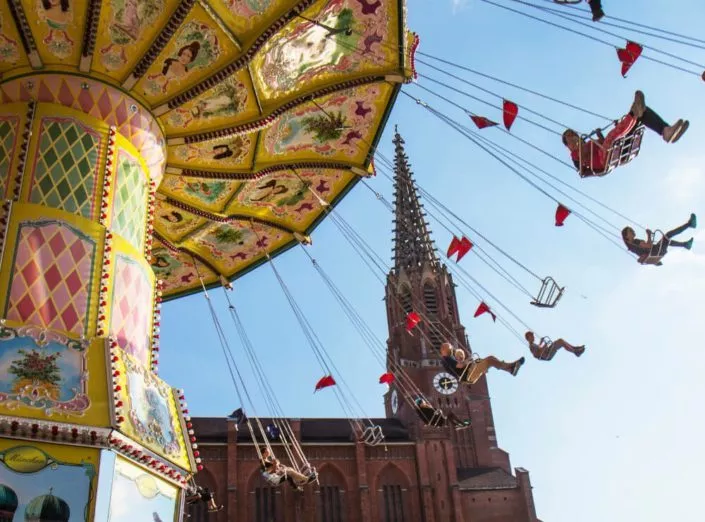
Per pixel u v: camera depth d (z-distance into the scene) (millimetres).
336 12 17328
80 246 14977
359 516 85625
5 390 12570
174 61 16797
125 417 13406
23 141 15547
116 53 16516
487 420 98438
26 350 13289
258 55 17250
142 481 13508
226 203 22188
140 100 17328
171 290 25562
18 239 14344
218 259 24703
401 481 89000
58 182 15461
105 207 15734
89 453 12555
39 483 11906
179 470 14609
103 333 14453
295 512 84375
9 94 16156
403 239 114562
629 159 15555
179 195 21594
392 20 17969
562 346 18047
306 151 21359
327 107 19938
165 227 22906
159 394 15492
